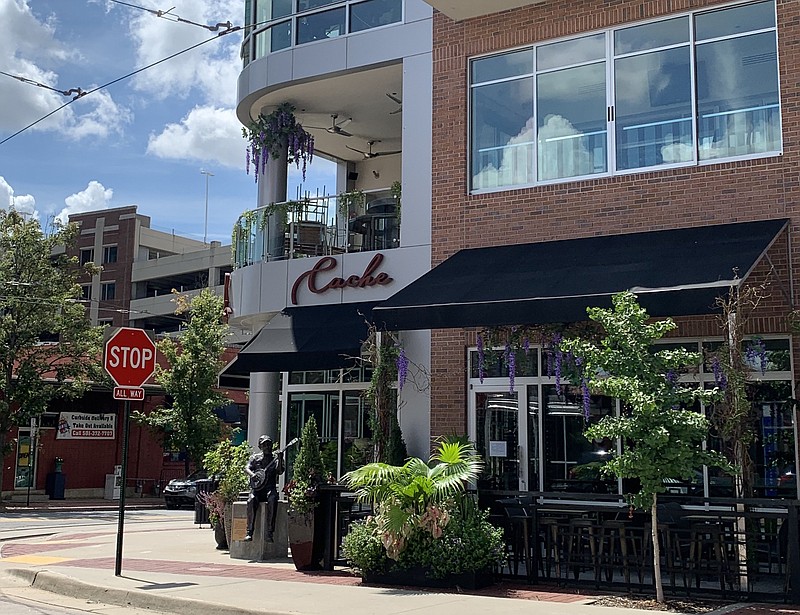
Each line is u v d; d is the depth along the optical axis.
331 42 17.16
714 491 12.48
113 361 12.62
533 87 14.95
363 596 10.12
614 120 14.12
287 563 13.41
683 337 12.88
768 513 9.95
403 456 14.56
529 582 11.13
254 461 14.14
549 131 14.73
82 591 11.27
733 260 11.23
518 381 14.19
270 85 17.86
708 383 12.65
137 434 39.94
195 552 15.18
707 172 13.11
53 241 32.62
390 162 22.25
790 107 12.60
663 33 13.91
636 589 10.54
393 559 11.04
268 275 17.41
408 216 15.81
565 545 12.25
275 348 15.39
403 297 13.22
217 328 37.16
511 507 12.08
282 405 18.39
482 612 8.95
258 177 19.20
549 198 14.39
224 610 9.56
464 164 15.32
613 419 9.77
